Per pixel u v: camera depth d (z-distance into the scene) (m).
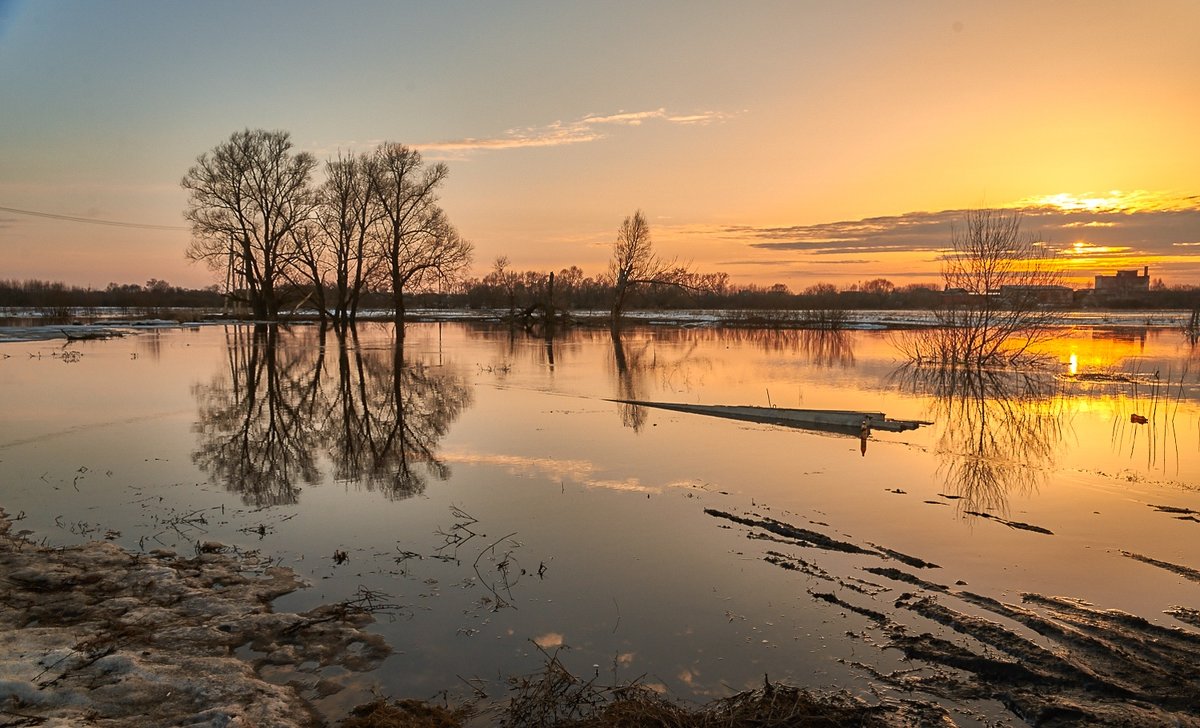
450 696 5.07
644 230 54.31
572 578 7.01
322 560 7.41
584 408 16.44
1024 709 4.83
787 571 7.16
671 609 6.38
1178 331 44.50
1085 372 23.20
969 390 19.47
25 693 4.69
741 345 34.72
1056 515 8.86
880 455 11.91
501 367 24.95
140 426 14.42
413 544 7.88
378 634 5.89
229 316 62.53
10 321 52.84
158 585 6.58
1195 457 11.75
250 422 14.96
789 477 10.55
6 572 6.73
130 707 4.68
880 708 4.89
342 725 4.67
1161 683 5.09
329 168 46.72
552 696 5.00
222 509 9.05
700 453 12.03
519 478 10.51
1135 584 6.81
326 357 28.78
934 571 7.14
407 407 16.78
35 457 11.64
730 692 5.12
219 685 4.96
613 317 56.59
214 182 48.03
